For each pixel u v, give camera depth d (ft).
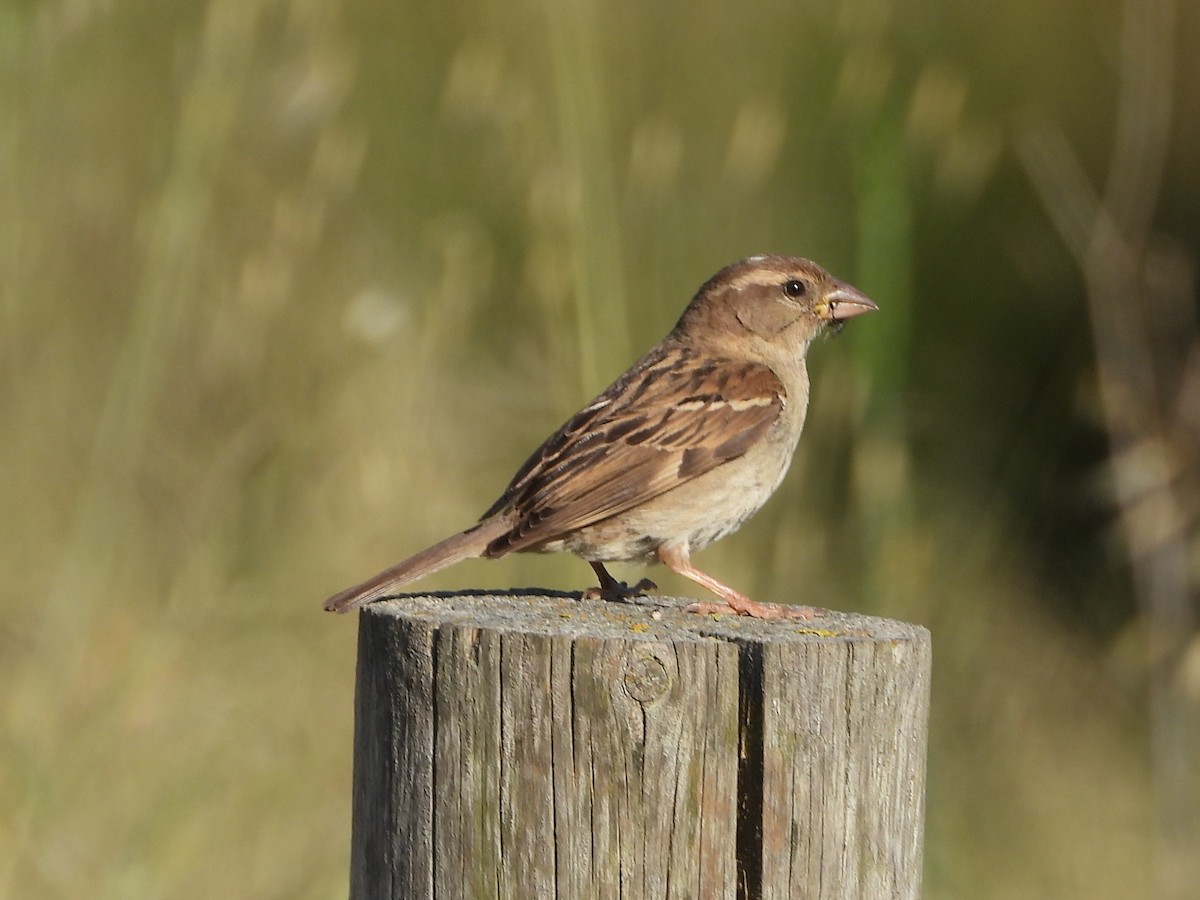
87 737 33.40
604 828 18.47
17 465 41.04
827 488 43.16
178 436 40.63
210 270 42.52
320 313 42.32
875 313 36.91
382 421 40.40
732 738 18.61
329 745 36.76
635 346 42.86
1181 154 56.08
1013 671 44.65
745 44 52.80
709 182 47.42
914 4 58.80
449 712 18.80
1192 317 42.52
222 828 34.53
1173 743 37.65
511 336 46.14
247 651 37.35
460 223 46.65
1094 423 45.27
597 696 18.45
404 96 51.26
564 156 37.24
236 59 37.83
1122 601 46.26
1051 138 53.67
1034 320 55.06
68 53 44.70
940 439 51.13
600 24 52.37
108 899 31.76
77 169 44.65
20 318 41.83
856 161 37.40
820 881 18.79
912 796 19.70
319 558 38.81
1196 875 37.01
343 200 45.93
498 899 18.62
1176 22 56.85
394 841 19.17
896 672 19.26
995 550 45.93
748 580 39.17
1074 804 40.88
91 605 34.99
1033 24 59.52
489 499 43.24
